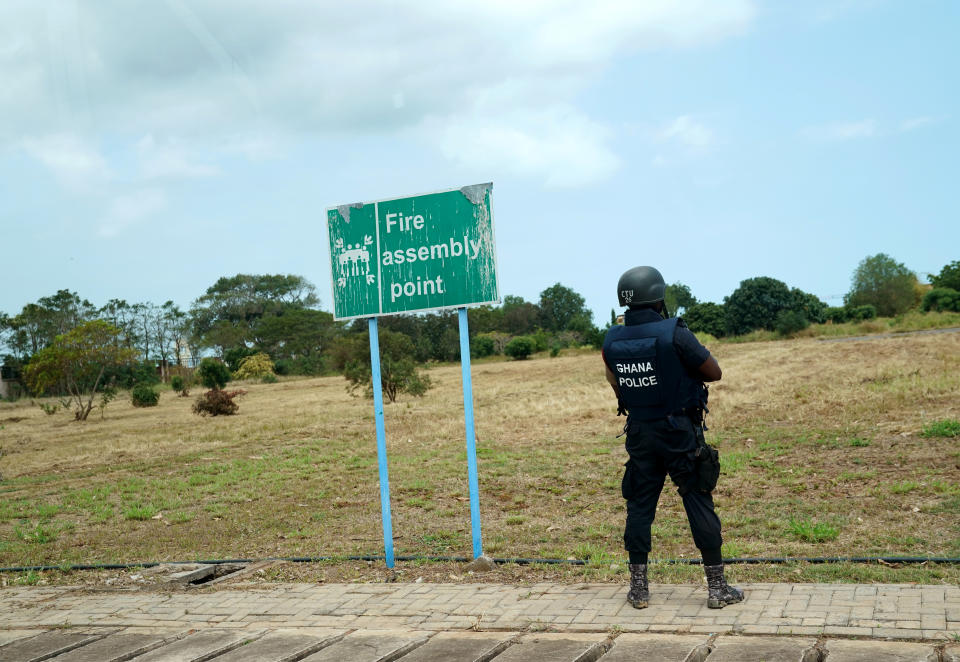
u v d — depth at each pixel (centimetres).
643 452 443
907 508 761
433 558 655
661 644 378
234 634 449
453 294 595
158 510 1094
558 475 1126
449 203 593
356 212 619
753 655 353
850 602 416
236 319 12150
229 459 1631
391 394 2864
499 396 2752
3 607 552
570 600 466
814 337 4603
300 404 3241
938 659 334
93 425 2909
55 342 3322
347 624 455
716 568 433
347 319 625
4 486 1465
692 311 5850
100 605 537
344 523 905
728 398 1933
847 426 1327
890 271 6047
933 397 1527
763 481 952
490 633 420
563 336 7719
